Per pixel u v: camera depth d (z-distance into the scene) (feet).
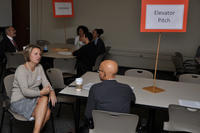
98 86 6.51
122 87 6.52
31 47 8.44
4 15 22.59
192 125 6.70
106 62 6.68
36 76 8.76
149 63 20.76
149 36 20.33
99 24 21.43
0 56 14.51
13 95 8.33
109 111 6.39
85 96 7.68
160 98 7.84
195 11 18.93
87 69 13.93
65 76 13.12
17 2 23.61
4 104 8.21
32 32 23.68
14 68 13.83
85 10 21.50
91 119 6.86
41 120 7.86
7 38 14.78
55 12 18.04
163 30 8.29
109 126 6.44
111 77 6.63
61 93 7.88
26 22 23.88
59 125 10.13
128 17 20.54
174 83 9.62
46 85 8.98
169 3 8.08
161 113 11.66
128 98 6.59
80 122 10.39
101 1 20.93
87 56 13.80
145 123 7.16
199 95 8.32
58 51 15.40
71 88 8.43
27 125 10.02
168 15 8.17
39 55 8.49
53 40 23.24
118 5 20.57
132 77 10.27
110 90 6.43
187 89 8.93
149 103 7.34
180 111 6.63
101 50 16.63
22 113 8.04
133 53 20.99
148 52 20.52
